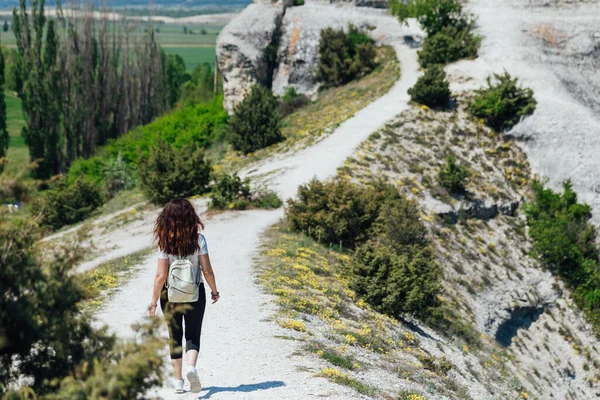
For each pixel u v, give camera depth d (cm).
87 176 5341
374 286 1947
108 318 1339
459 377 1653
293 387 975
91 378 552
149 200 3472
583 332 3119
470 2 5306
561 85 4528
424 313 2039
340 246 2556
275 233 2589
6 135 6831
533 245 3406
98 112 7519
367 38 5578
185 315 840
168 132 5903
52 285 661
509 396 1744
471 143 3972
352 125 4016
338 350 1305
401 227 2638
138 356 570
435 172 3591
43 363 655
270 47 5800
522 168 3916
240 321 1387
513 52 4703
